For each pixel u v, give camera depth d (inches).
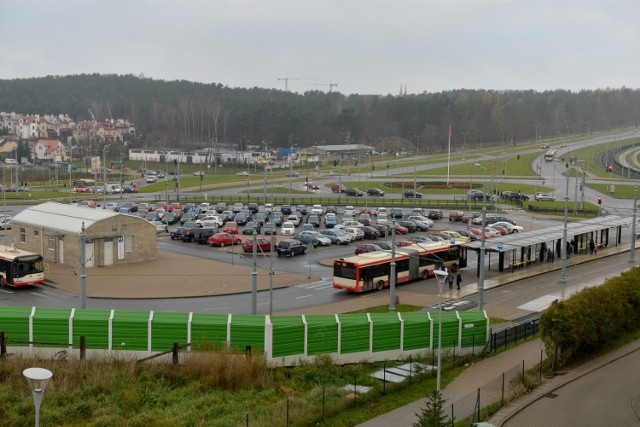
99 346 1600.6
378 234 3811.5
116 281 2566.4
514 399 1451.8
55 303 2214.6
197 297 2340.1
